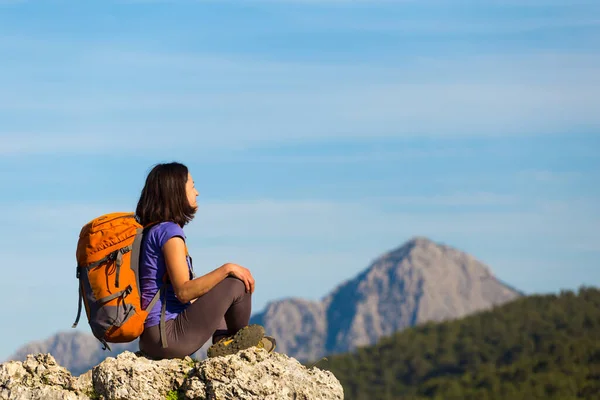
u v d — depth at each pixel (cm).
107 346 784
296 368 803
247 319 815
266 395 763
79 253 778
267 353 803
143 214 801
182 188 805
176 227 791
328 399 792
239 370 768
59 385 784
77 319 786
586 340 16525
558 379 14238
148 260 784
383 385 18212
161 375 782
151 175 806
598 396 13375
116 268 761
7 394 780
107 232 769
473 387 15662
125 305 763
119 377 774
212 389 761
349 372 18712
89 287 767
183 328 786
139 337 804
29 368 791
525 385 14438
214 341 834
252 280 801
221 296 787
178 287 777
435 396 15862
